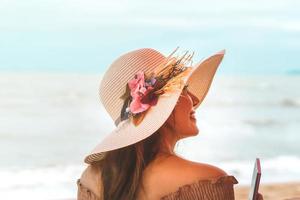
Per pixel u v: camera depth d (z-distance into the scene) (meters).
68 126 18.89
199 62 1.92
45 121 20.27
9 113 22.34
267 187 7.02
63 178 9.05
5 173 9.66
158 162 1.88
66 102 27.86
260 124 21.02
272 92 42.31
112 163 1.91
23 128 18.25
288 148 14.31
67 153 13.57
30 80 46.50
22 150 13.82
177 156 1.90
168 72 1.95
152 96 1.92
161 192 1.84
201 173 1.83
